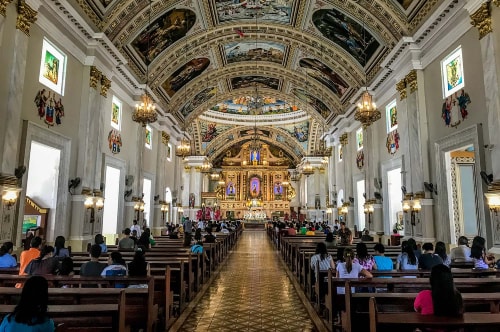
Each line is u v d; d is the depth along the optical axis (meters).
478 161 9.38
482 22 8.73
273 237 22.73
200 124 35.34
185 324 6.04
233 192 47.06
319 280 6.80
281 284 9.58
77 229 11.23
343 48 17.20
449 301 3.10
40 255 6.09
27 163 9.06
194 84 22.05
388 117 15.72
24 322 2.73
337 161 24.47
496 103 8.40
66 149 11.05
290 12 16.39
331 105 22.42
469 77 9.88
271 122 36.19
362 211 19.84
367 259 6.39
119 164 15.56
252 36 18.55
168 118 21.55
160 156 20.53
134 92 16.86
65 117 10.94
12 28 8.36
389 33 13.50
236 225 29.55
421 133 12.12
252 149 41.50
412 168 12.40
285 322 6.17
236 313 6.73
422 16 11.77
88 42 11.91
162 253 9.21
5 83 8.16
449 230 11.09
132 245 10.05
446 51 11.04
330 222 25.20
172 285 7.30
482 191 9.23
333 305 5.55
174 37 16.78
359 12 13.88
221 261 14.16
